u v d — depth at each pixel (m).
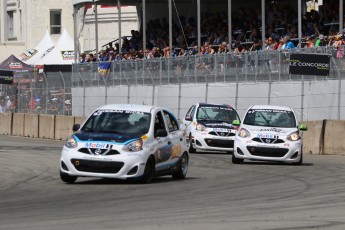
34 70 91.31
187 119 54.84
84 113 79.69
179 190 29.30
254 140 42.50
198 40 71.38
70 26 124.06
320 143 53.12
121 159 30.66
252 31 71.38
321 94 55.84
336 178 34.09
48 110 79.69
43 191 29.50
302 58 54.03
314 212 22.47
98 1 84.50
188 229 19.06
